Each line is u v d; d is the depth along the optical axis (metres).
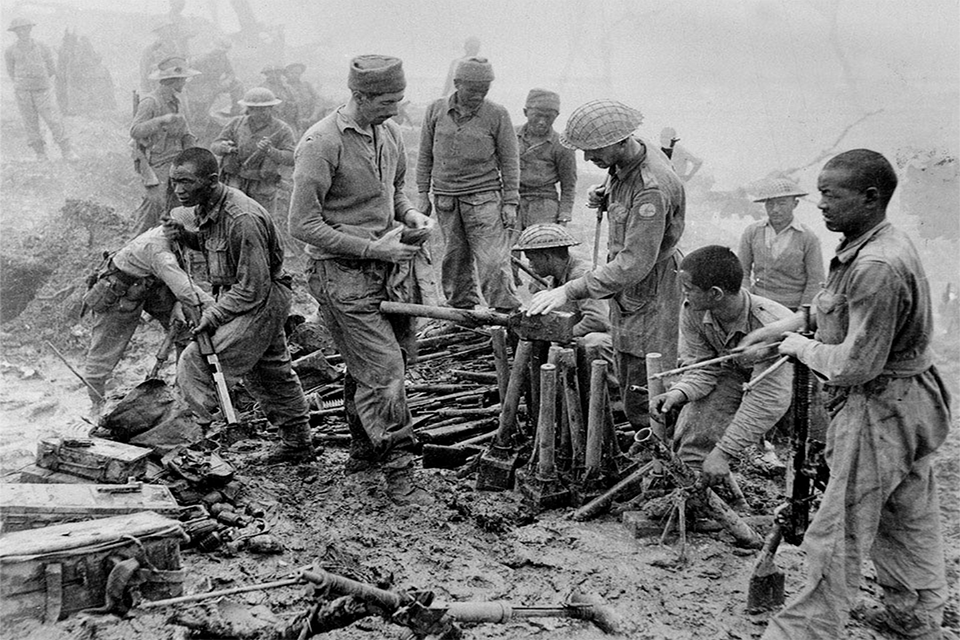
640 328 4.96
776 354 3.95
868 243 3.18
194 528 4.15
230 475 4.59
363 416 4.86
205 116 14.06
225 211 4.78
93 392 6.78
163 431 4.71
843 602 3.32
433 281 5.09
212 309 4.85
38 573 3.20
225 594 3.26
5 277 10.27
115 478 4.20
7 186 12.68
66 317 9.98
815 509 4.30
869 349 3.10
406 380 6.49
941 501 4.79
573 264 5.48
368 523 4.54
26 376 9.01
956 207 8.56
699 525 4.38
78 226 10.80
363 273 4.71
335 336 4.86
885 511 3.48
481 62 6.79
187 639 3.22
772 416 4.01
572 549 4.25
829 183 3.17
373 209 4.79
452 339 7.20
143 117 10.33
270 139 10.43
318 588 3.04
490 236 7.17
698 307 4.10
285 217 11.93
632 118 4.55
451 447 5.36
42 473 4.27
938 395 3.29
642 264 4.59
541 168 8.38
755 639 3.55
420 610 3.04
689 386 4.36
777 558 4.17
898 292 3.05
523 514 4.60
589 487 4.69
